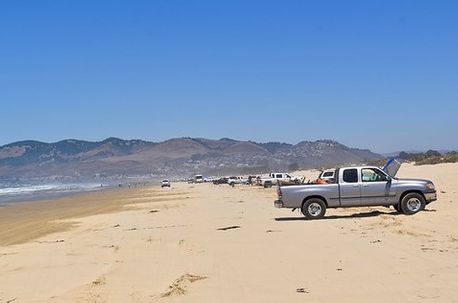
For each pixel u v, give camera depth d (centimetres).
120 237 2050
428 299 918
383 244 1505
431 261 1219
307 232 1902
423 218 2014
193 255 1523
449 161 7925
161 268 1348
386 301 923
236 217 2700
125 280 1217
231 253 1515
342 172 2350
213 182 12556
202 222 2512
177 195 6450
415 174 5766
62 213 4278
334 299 956
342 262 1281
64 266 1446
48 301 1056
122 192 9425
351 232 1816
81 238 2102
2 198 9131
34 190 14075
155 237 1983
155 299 1034
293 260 1349
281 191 2372
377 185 2316
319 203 2347
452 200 2812
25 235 2531
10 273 1380
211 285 1119
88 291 1122
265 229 2067
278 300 973
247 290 1059
